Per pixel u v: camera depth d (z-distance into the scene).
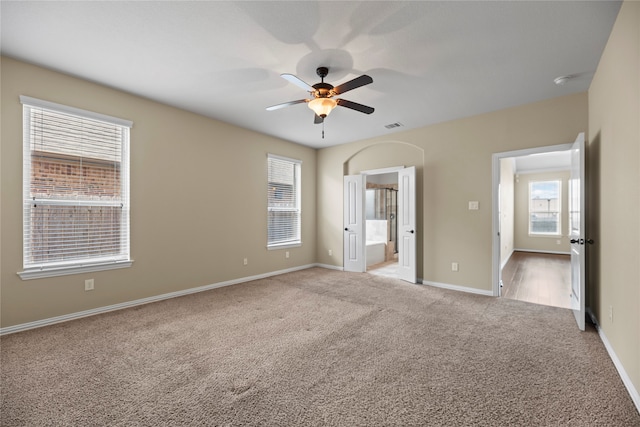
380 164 5.50
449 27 2.32
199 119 4.32
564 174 8.67
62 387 1.97
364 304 3.76
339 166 6.05
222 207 4.64
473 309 3.57
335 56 2.75
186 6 2.10
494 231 4.16
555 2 2.05
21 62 2.85
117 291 3.52
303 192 6.12
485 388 1.97
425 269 4.81
